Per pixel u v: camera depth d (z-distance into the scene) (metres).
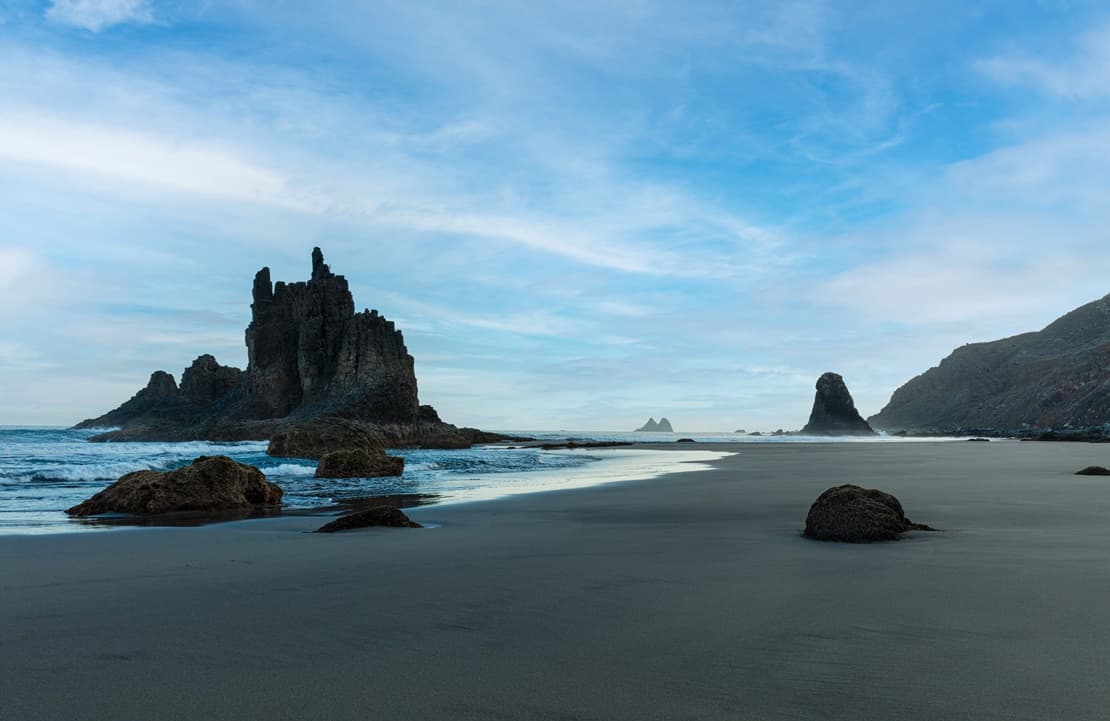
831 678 4.03
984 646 4.60
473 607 5.88
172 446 56.53
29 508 16.42
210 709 3.62
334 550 9.30
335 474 29.14
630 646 4.71
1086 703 3.59
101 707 3.65
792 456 49.22
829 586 6.59
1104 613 5.43
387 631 5.13
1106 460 38.31
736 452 60.91
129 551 9.32
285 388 87.81
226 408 92.81
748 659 4.40
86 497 18.80
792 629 5.09
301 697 3.79
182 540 10.49
